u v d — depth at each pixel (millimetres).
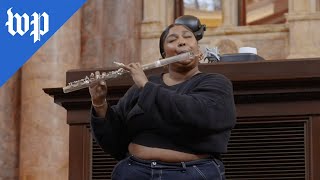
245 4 16344
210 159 3477
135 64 3500
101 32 13883
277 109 4078
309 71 3992
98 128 3664
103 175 4277
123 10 13961
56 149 12656
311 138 4062
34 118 12766
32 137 12711
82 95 4230
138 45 14195
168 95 3373
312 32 15555
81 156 4293
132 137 3584
